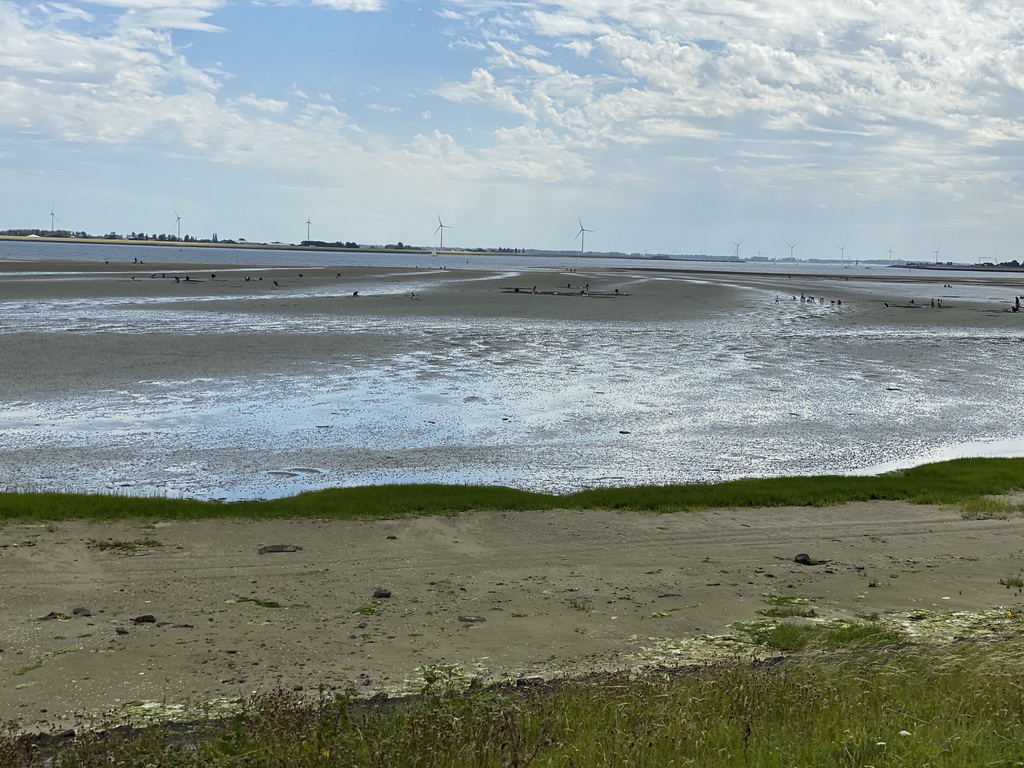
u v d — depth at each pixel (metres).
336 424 30.59
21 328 52.25
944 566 17.19
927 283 182.12
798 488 23.28
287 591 14.76
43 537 17.34
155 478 23.88
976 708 9.10
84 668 11.29
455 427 30.78
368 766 7.77
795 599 15.00
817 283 164.12
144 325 56.16
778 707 9.29
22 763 8.24
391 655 11.97
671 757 7.80
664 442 29.61
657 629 13.32
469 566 16.53
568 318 71.19
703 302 96.19
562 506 21.34
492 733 8.16
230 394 34.84
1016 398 39.69
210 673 11.20
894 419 34.44
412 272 157.00
